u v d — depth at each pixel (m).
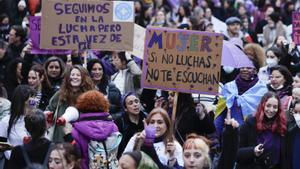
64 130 15.16
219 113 17.86
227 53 18.48
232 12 35.38
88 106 14.64
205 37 16.11
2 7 29.17
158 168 12.69
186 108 16.45
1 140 15.92
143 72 16.28
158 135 14.57
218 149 16.28
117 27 17.94
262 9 34.91
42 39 17.83
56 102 16.17
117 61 19.80
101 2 17.86
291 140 15.23
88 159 14.51
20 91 15.82
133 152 12.34
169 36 16.17
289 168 15.24
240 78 17.89
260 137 15.30
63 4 17.80
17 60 20.19
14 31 22.62
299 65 20.09
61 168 12.94
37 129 13.67
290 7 34.53
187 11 32.66
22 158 13.62
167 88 16.20
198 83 16.12
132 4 17.89
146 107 17.59
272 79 17.67
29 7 28.28
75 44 17.88
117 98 17.45
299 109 15.28
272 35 28.09
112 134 14.61
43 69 18.17
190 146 12.82
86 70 16.17
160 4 34.91
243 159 15.11
